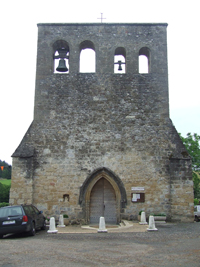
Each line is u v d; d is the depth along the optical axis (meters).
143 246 11.75
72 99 22.80
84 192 21.31
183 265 8.83
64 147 21.95
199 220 29.42
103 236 14.66
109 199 21.92
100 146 21.92
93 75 23.22
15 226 15.24
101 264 8.99
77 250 11.09
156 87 23.02
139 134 22.12
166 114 22.55
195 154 38.06
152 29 23.97
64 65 23.77
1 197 55.28
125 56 24.09
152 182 21.38
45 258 9.88
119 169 21.59
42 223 18.36
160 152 21.80
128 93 22.89
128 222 19.91
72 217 20.97
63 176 21.53
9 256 10.29
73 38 23.86
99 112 22.53
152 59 23.48
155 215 20.64
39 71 23.30
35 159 21.77
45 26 24.05
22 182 21.12
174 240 13.17
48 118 22.50
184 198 20.94
